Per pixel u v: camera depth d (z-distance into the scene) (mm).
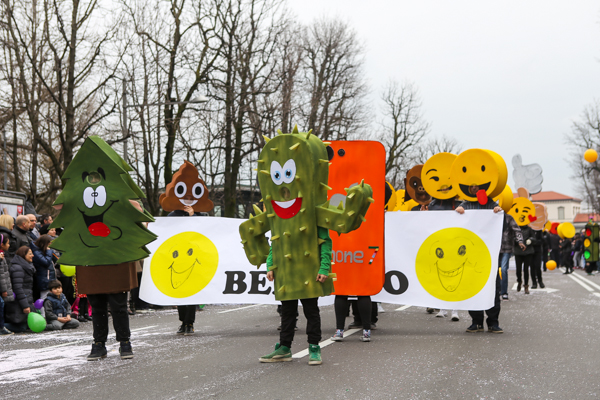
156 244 9141
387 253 8766
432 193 9914
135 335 8602
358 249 7754
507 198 11438
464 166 8820
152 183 27562
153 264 9070
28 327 9602
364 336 7531
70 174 6777
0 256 9352
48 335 9141
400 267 8719
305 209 6102
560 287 17188
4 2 22125
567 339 7480
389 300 8711
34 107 24875
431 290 8539
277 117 29344
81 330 9750
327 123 36000
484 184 8672
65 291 10836
